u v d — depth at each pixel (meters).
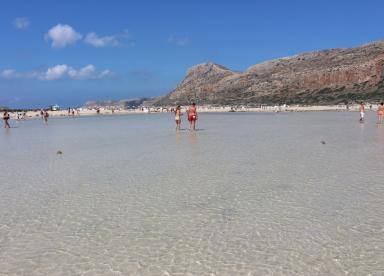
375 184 15.73
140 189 15.70
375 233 10.67
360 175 17.42
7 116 59.31
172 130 46.12
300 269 8.84
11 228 11.66
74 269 9.13
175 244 10.28
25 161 23.89
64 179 18.03
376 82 180.88
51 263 9.44
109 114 126.62
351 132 38.47
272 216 12.12
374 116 74.12
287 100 194.62
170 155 24.44
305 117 75.50
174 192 15.09
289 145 28.30
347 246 9.91
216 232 10.98
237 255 9.59
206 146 28.56
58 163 22.64
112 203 13.88
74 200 14.38
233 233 10.89
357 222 11.49
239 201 13.74
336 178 16.91
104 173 19.16
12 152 28.50
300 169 18.98
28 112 124.75
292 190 15.03
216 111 131.62
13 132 50.44
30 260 9.61
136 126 56.72
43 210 13.29
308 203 13.37
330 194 14.41
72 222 12.04
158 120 76.44
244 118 77.38
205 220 11.91
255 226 11.34
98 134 43.00
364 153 23.78
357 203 13.27
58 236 10.98
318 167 19.42
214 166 20.20
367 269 8.77
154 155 24.61
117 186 16.33
